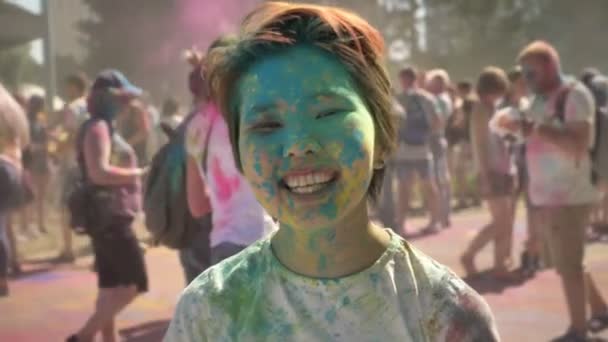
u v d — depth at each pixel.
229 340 1.29
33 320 5.69
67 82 8.29
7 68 21.11
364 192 1.23
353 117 1.22
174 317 1.36
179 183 3.57
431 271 1.28
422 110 8.66
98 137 3.98
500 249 6.45
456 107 10.71
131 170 4.05
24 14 13.96
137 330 5.29
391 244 1.29
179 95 28.84
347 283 1.26
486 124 6.15
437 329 1.25
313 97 1.21
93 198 4.01
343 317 1.25
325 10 1.27
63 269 7.57
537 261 6.59
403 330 1.24
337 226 1.26
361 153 1.21
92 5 29.97
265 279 1.30
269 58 1.26
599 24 29.61
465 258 6.57
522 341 4.79
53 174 9.07
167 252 7.91
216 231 3.09
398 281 1.27
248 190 3.05
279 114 1.22
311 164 1.20
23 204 5.88
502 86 6.04
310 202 1.21
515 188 6.52
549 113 4.41
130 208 4.05
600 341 4.73
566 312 5.41
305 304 1.27
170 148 3.58
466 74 30.28
